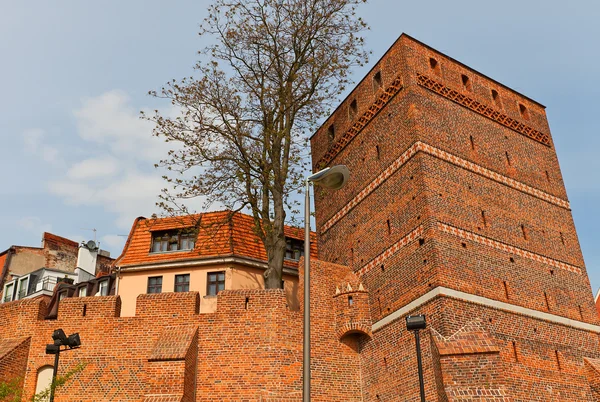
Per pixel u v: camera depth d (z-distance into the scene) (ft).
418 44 113.50
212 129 114.11
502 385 80.59
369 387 98.53
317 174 64.28
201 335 97.60
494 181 107.96
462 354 83.87
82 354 98.17
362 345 102.47
